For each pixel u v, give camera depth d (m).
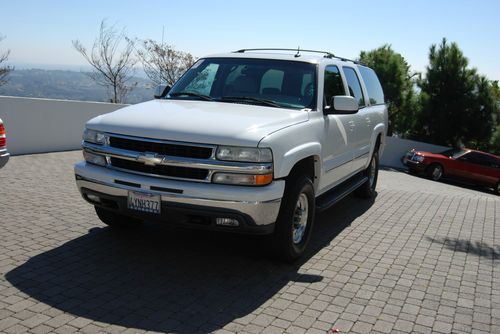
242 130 4.37
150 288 4.27
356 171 7.36
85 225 5.85
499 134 25.00
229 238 5.69
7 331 3.41
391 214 7.72
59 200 6.90
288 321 3.85
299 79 5.67
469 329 3.94
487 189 22.14
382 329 3.83
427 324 3.97
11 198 6.86
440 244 6.25
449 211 8.34
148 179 4.40
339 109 5.47
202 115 4.71
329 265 5.15
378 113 8.20
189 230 5.87
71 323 3.59
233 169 4.26
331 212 7.56
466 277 5.11
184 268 4.76
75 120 11.98
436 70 25.53
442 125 25.41
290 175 4.88
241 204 4.22
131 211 4.50
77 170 4.84
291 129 4.73
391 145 25.03
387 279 4.88
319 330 3.75
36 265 4.58
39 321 3.58
